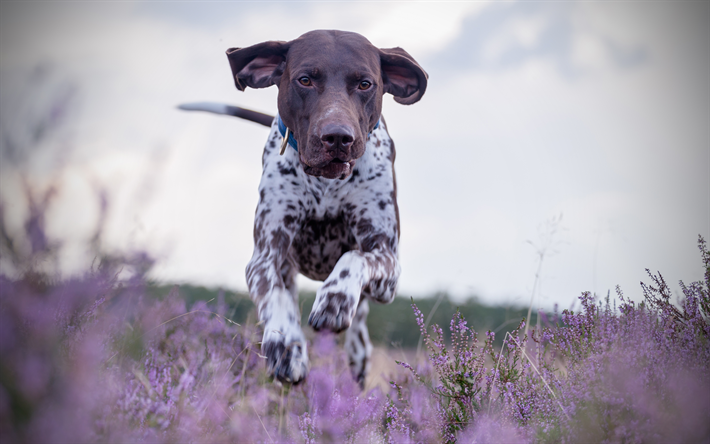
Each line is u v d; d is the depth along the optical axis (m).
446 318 7.19
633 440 2.01
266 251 3.74
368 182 3.90
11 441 1.64
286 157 3.89
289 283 4.48
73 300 1.88
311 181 3.85
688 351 2.38
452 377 2.63
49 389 1.72
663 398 2.16
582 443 2.06
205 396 2.36
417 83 3.98
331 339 3.28
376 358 4.75
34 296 1.82
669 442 1.99
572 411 2.20
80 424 1.70
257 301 3.39
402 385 3.11
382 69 3.98
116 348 2.15
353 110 3.41
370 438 2.49
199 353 3.05
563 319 2.77
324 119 3.23
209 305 3.60
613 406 2.11
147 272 1.92
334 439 2.52
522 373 2.69
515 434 2.21
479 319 6.50
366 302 4.64
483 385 2.68
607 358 2.31
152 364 2.52
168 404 2.18
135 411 2.06
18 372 1.69
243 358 3.29
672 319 2.62
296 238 4.07
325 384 2.97
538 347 2.82
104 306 2.14
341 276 3.10
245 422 2.36
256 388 2.94
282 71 3.87
